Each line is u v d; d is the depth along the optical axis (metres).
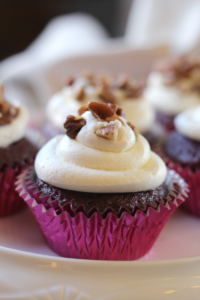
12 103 0.21
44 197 0.16
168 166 0.21
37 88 0.43
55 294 0.14
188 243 0.18
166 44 0.43
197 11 0.42
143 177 0.16
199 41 0.40
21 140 0.21
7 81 0.43
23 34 0.71
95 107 0.16
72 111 0.24
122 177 0.16
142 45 0.42
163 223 0.17
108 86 0.24
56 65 0.40
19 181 0.18
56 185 0.16
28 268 0.14
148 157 0.17
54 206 0.16
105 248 0.17
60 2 0.71
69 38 0.48
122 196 0.16
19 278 0.14
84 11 0.73
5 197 0.19
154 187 0.16
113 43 0.50
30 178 0.18
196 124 0.21
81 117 0.17
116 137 0.16
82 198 0.16
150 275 0.14
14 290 0.14
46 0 0.69
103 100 0.24
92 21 0.58
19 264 0.14
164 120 0.30
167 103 0.30
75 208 0.16
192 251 0.18
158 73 0.32
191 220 0.20
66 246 0.17
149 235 0.17
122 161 0.16
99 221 0.16
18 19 0.69
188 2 0.45
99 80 0.25
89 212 0.16
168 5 0.47
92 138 0.16
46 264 0.14
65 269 0.14
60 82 0.41
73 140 0.17
